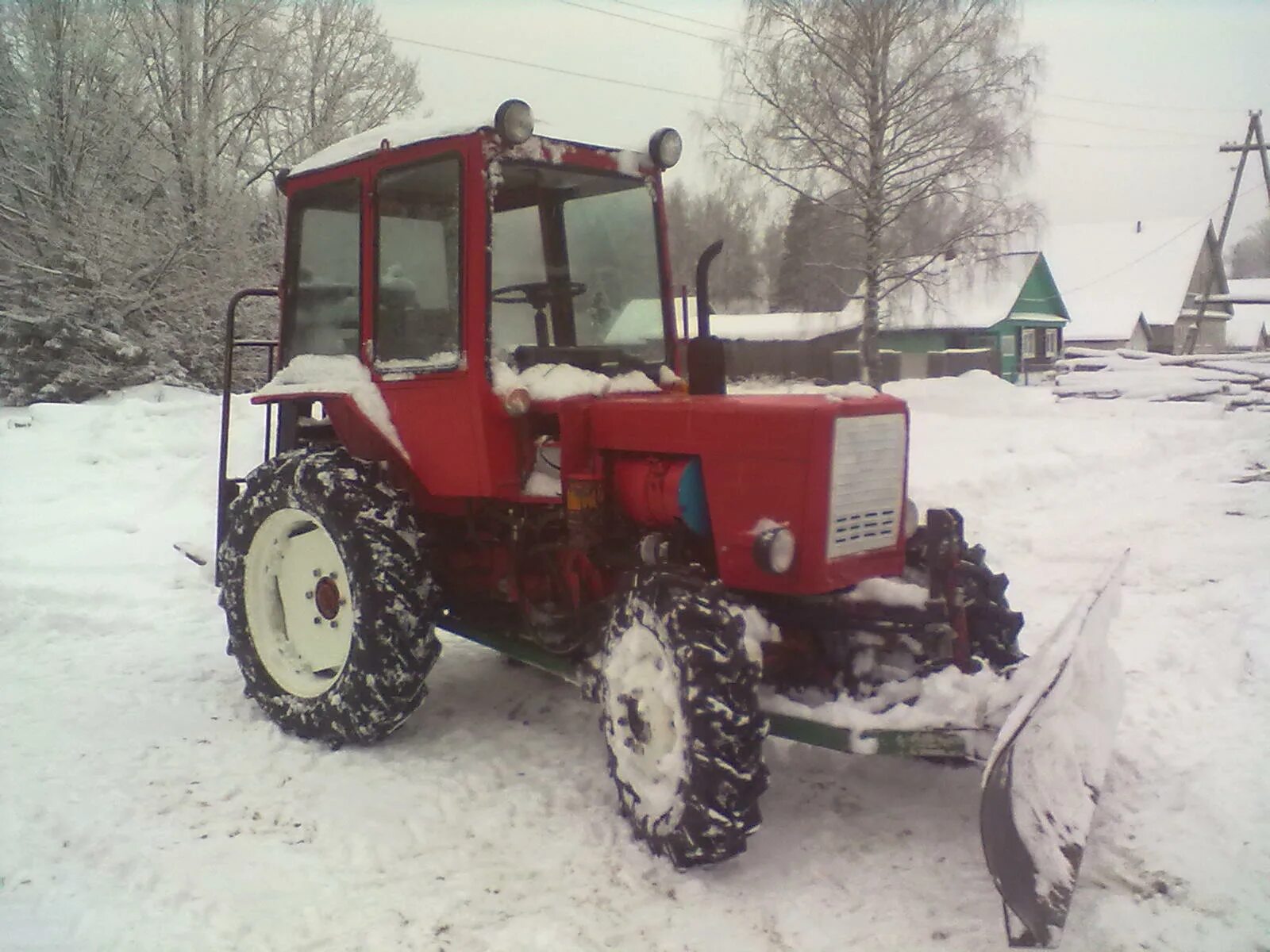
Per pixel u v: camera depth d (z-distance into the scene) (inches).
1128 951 109.0
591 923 117.0
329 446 190.4
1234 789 141.6
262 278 856.9
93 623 235.8
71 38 824.3
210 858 131.4
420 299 161.8
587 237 167.0
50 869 129.4
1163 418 581.0
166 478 404.2
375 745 166.2
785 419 126.6
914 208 807.1
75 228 804.0
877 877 124.7
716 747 118.1
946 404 674.8
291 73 954.1
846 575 128.9
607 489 148.1
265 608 181.3
